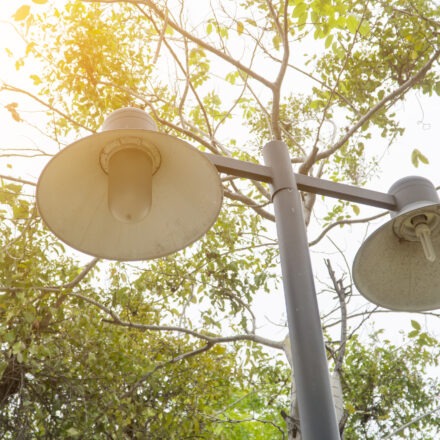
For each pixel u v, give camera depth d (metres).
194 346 6.48
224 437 6.31
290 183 2.39
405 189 2.60
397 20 6.10
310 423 1.75
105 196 2.34
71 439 5.20
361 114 6.34
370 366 6.88
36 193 2.15
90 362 5.24
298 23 4.88
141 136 2.21
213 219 2.34
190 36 4.83
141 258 2.35
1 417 5.25
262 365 6.76
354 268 2.68
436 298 2.78
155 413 5.75
